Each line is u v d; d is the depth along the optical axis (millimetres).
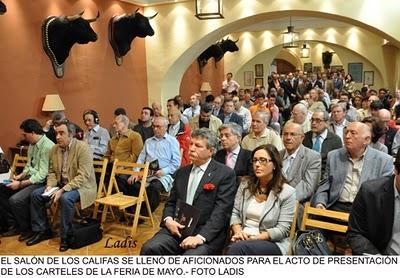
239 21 7316
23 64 5297
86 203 3738
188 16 7559
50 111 5539
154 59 7934
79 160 3781
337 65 16938
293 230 2486
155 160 4242
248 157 3473
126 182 4164
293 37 11227
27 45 5344
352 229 2109
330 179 3025
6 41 5059
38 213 3770
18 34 5215
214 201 2676
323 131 3951
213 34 7551
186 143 4906
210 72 11430
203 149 2707
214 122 5457
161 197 4672
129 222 4234
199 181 2732
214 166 2754
